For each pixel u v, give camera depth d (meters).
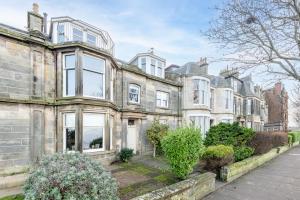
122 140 15.59
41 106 11.22
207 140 14.93
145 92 17.95
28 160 10.45
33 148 10.70
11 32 10.06
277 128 40.28
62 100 11.74
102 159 12.59
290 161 14.89
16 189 9.20
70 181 4.22
